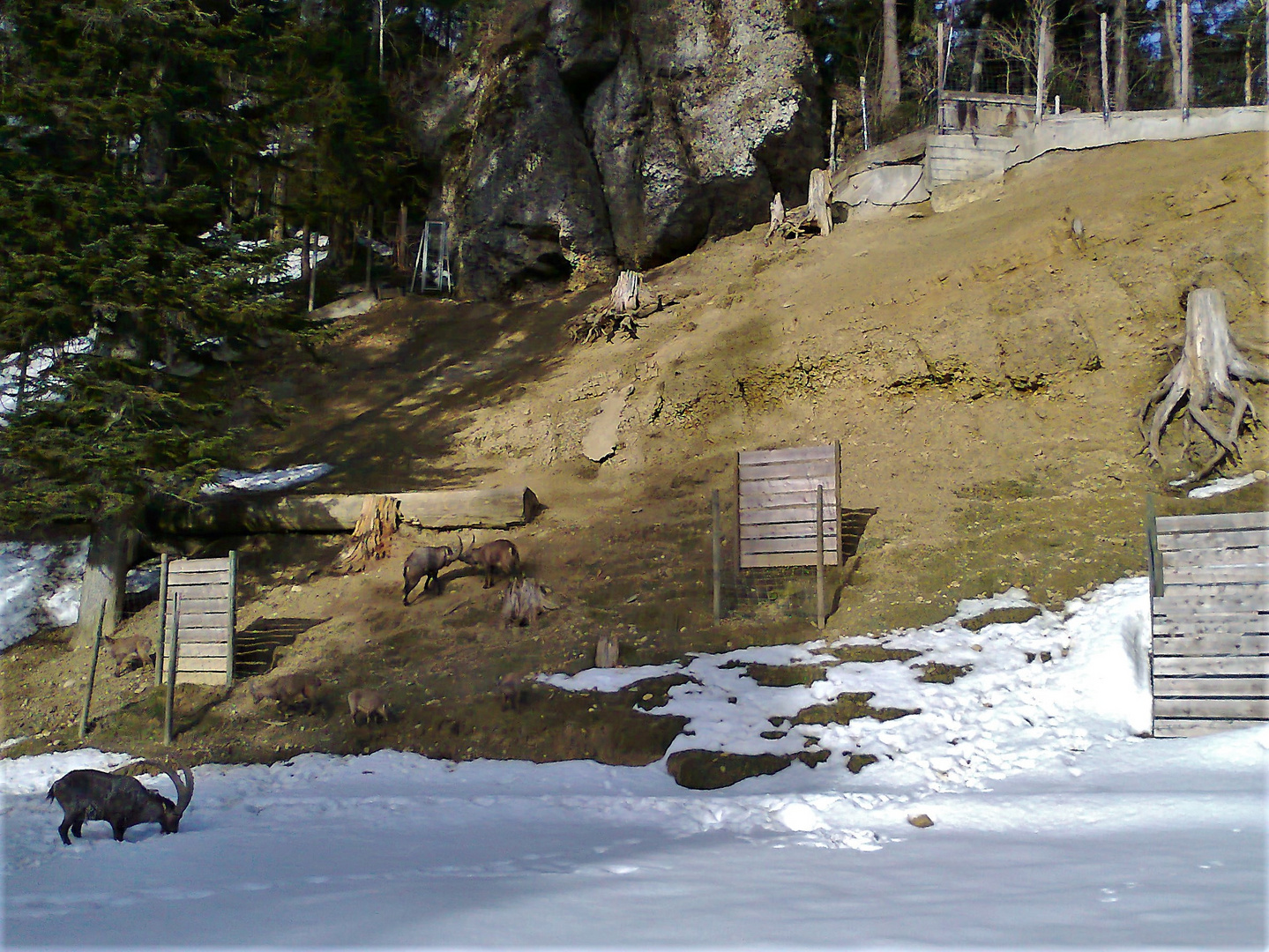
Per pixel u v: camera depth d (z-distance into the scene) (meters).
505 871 5.70
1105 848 5.49
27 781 11.66
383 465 21.59
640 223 30.36
